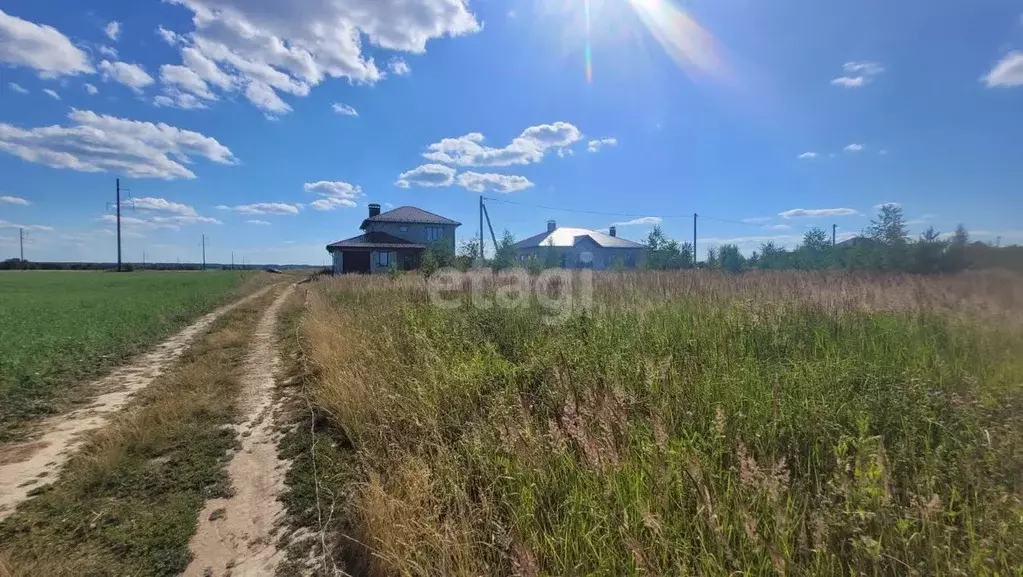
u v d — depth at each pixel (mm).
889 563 1814
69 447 4633
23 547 2961
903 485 2336
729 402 3295
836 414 3033
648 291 9352
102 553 2920
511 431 3037
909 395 3154
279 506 3479
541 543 2307
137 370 7930
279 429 5062
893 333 5125
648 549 1965
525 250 52406
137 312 14500
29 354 7922
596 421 3053
